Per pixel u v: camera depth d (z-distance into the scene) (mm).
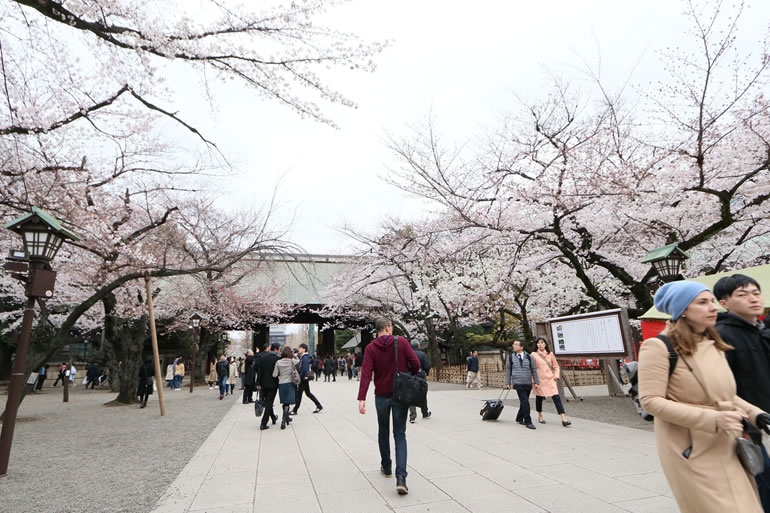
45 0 5352
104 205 12492
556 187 10406
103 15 5844
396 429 4352
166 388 23094
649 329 7594
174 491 4383
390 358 4645
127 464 5805
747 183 9531
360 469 5090
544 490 4074
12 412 5527
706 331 2273
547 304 19453
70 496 4410
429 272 20156
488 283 15586
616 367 13000
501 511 3576
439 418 9031
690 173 9109
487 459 5348
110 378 23062
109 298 13820
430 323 24156
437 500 3895
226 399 15977
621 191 9719
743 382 2500
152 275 11461
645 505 3604
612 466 4863
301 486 4445
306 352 11445
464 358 30969
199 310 21688
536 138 12516
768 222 10664
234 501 4020
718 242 12117
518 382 7793
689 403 2086
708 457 1981
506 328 23688
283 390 8289
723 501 1878
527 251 13414
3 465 5305
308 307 29922
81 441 7633
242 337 80812
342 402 13047
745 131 8875
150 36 6031
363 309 29031
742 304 2631
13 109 7844
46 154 9844
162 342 32062
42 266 6109
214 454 6117
